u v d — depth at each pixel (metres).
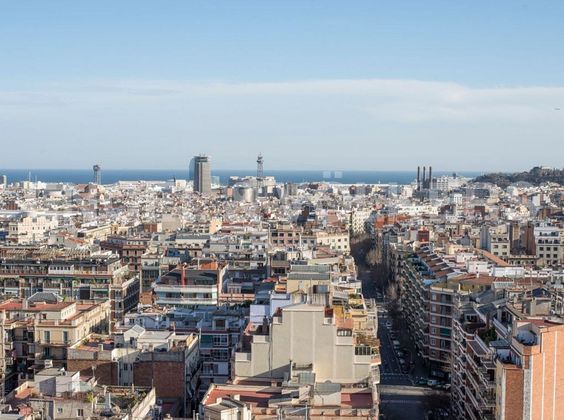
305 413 194.88
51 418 198.50
